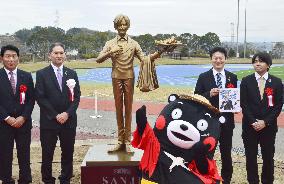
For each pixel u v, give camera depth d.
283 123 14.75
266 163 7.46
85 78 35.59
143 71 6.63
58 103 7.32
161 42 6.47
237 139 12.18
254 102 7.34
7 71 7.27
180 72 42.72
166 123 5.69
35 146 11.16
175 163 5.57
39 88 7.30
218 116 5.83
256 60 7.35
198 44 94.25
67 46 79.44
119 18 6.93
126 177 6.52
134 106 18.62
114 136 12.69
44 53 73.75
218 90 7.20
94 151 7.17
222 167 7.57
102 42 80.56
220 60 7.36
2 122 7.14
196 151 5.57
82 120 15.57
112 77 7.05
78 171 8.80
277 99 7.32
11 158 7.28
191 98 5.78
